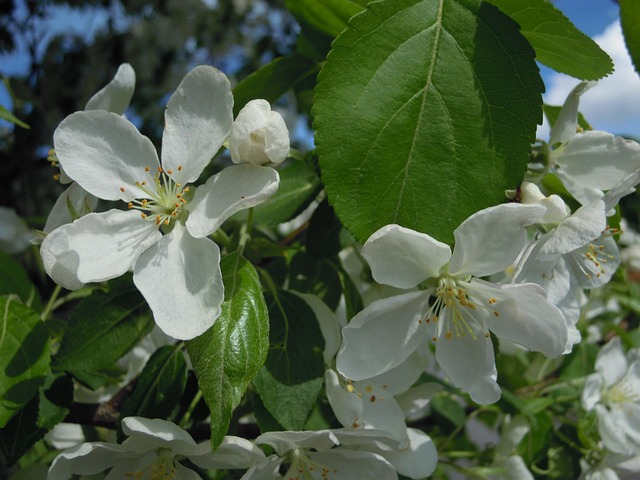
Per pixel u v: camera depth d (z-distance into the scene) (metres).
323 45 0.16
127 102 0.13
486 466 0.17
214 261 0.11
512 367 0.20
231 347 0.10
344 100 0.11
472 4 0.11
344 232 0.14
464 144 0.11
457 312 0.12
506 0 0.12
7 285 0.17
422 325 0.12
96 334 0.13
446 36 0.11
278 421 0.11
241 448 0.11
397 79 0.11
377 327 0.11
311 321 0.12
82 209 0.12
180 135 0.12
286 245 0.16
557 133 0.13
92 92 0.46
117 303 0.13
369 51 0.11
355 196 0.11
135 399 0.12
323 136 0.11
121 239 0.11
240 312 0.10
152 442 0.11
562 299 0.12
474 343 0.12
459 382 0.12
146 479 0.12
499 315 0.12
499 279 0.14
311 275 0.15
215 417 0.09
